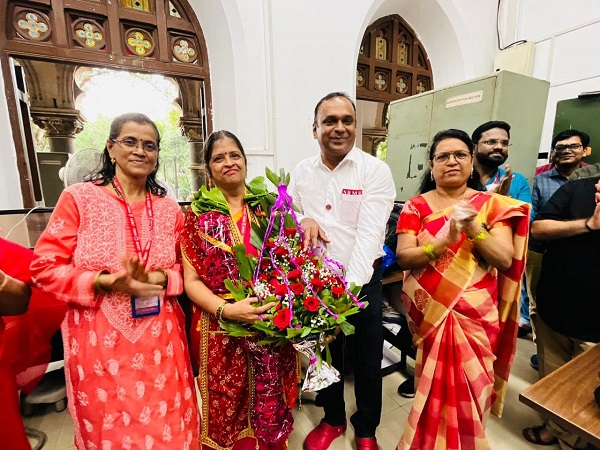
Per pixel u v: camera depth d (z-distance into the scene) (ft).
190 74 7.76
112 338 2.75
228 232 3.22
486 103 6.19
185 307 4.73
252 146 7.79
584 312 4.13
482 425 3.51
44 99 6.71
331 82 8.36
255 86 7.58
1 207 6.00
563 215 4.35
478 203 3.57
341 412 4.44
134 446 2.80
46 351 3.91
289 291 2.92
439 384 3.50
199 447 3.34
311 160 4.27
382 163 3.85
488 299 3.51
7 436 3.01
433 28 10.52
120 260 2.81
